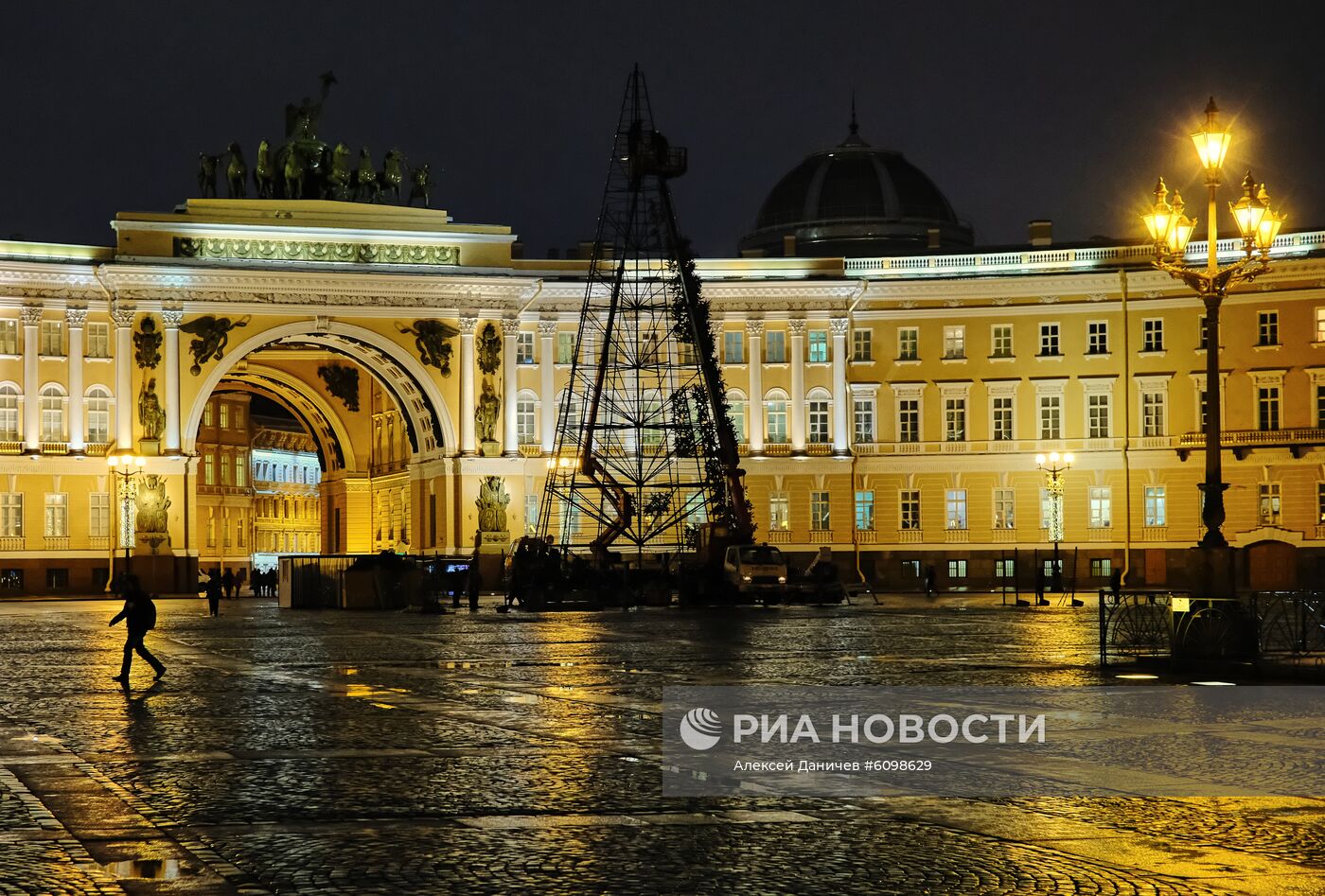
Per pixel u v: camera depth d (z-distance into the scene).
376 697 30.20
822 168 125.62
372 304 101.94
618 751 22.19
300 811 17.81
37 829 16.83
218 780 19.97
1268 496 97.88
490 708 28.09
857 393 104.19
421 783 19.58
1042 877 14.47
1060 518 101.50
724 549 77.06
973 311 103.12
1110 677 32.78
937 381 103.38
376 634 52.38
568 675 35.06
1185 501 99.31
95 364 98.38
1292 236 97.50
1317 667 32.03
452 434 103.44
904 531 103.62
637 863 15.11
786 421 104.50
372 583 74.94
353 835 16.44
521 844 15.98
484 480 102.94
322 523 126.06
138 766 21.11
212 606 69.81
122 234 98.12
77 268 97.31
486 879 14.52
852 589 90.19
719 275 104.62
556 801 18.27
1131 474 100.38
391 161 105.62
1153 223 38.47
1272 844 15.80
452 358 103.69
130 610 33.19
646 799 18.36
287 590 77.75
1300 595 35.81
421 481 107.62
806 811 17.59
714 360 83.25
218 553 144.12
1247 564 97.88
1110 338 100.94
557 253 116.06
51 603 89.50
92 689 32.53
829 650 42.16
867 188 123.94
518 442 104.56
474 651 43.31
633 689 31.42
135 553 97.00
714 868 14.90
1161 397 99.94
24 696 30.94
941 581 103.00
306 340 104.25
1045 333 102.06
